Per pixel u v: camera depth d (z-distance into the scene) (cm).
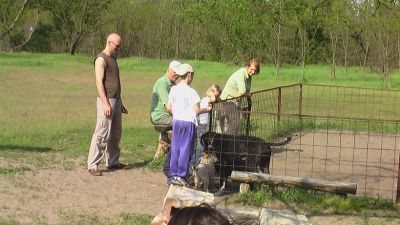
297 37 4250
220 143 728
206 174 707
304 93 2073
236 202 684
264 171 738
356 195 746
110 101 808
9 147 948
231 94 905
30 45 5709
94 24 5628
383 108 1789
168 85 861
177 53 5231
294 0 3488
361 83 2916
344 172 891
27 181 741
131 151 975
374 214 667
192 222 177
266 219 566
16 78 2722
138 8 5497
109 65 803
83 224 595
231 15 3838
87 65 3825
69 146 993
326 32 4144
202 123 782
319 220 639
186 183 694
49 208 642
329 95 1877
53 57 4425
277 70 3291
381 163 974
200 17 4066
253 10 3591
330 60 4409
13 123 1258
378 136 1270
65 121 1324
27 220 597
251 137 736
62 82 2611
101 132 798
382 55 3472
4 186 711
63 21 5638
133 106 1700
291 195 694
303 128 1338
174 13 5275
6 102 1725
